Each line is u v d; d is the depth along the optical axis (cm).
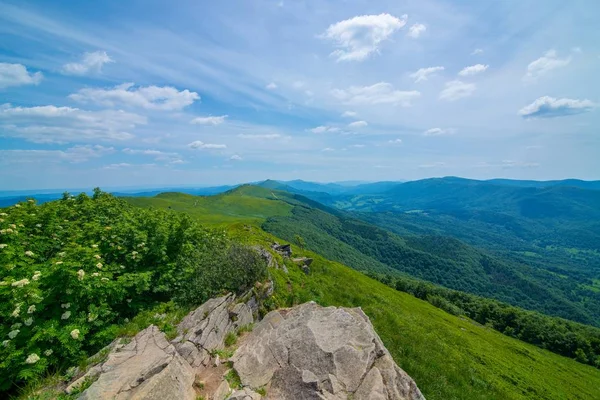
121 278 1225
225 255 1803
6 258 1089
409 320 3291
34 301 918
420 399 1020
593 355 9456
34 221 1492
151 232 1645
